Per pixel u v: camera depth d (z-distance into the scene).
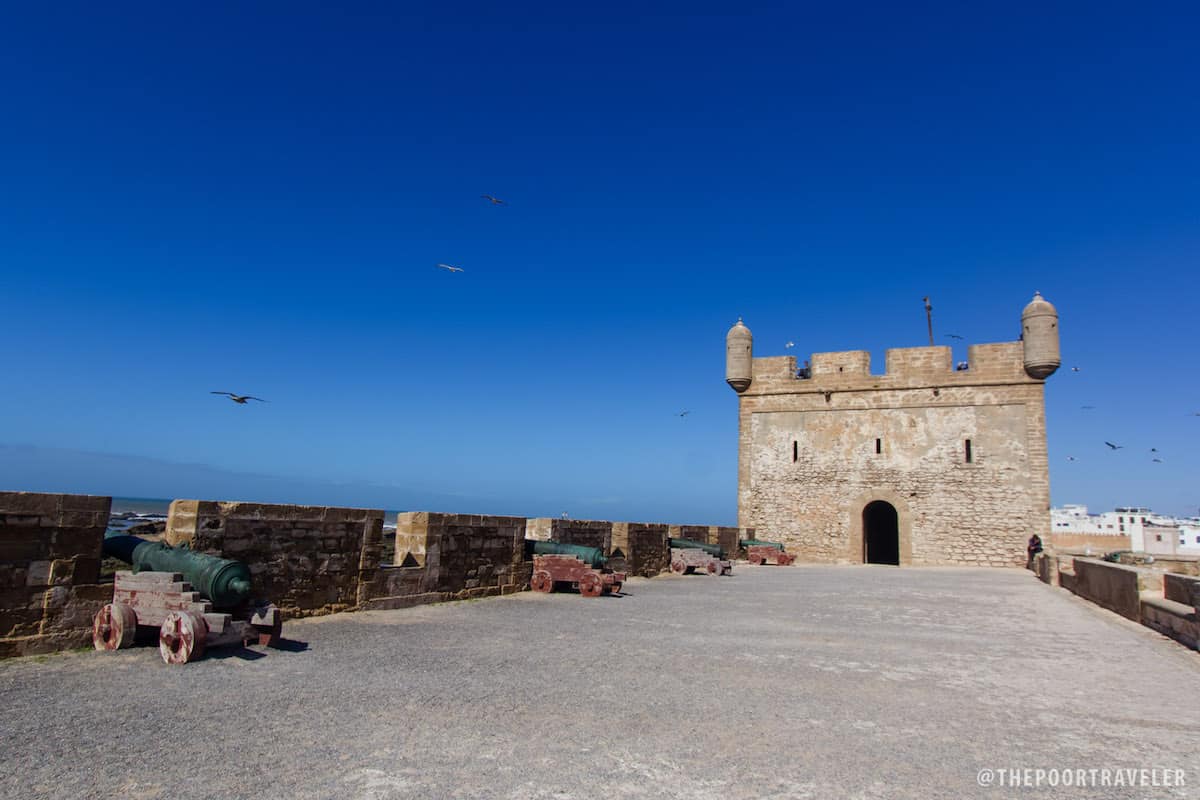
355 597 11.34
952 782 4.81
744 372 32.38
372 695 6.48
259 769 4.63
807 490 30.80
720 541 27.42
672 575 22.09
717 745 5.40
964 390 28.66
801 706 6.61
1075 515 97.31
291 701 6.18
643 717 6.08
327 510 10.84
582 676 7.55
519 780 4.59
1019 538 27.05
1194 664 9.11
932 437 28.94
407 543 13.09
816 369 31.38
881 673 8.20
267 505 9.85
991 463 27.86
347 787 4.39
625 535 20.27
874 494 29.55
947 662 8.95
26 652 7.30
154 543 8.65
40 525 7.48
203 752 4.89
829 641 10.29
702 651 9.22
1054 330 27.22
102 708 5.77
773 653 9.23
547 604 13.74
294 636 9.12
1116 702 7.11
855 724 6.09
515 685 7.05
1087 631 11.67
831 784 4.70
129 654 7.60
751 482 31.97
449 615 11.70
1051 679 8.09
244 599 8.14
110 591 8.09
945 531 28.17
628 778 4.69
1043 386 27.42
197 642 7.37
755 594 16.58
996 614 13.73
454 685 6.96
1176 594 11.35
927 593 17.38
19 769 4.48
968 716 6.45
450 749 5.13
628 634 10.41
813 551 30.30
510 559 15.34
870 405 30.17
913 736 5.80
